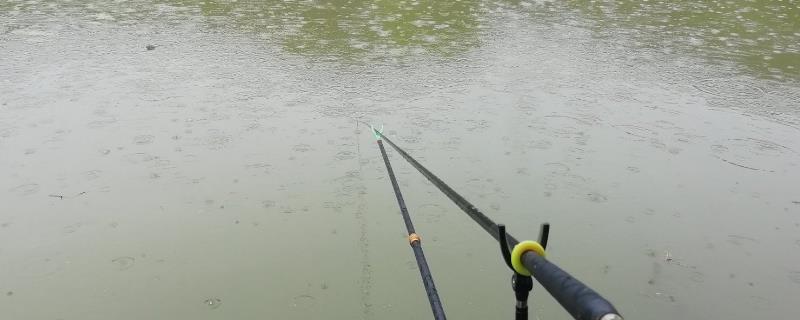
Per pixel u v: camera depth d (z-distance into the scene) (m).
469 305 2.87
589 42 7.11
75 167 4.06
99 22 7.61
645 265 3.18
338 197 3.78
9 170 4.00
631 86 5.69
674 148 4.45
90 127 4.66
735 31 7.60
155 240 3.33
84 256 3.19
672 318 2.80
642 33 7.50
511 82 5.77
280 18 8.02
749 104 5.27
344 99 5.32
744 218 3.58
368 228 3.47
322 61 6.32
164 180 3.94
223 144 4.44
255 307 2.85
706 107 5.20
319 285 3.00
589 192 3.86
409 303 2.88
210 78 5.77
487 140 4.56
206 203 3.70
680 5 8.99
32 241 3.30
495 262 3.19
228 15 8.13
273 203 3.71
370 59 6.41
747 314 2.83
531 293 2.96
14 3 8.47
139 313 2.80
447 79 5.85
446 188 1.75
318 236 3.39
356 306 2.86
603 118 4.97
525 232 3.41
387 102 5.27
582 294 0.69
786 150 4.40
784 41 7.17
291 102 5.24
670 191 3.88
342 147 4.43
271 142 4.49
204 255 3.22
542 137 4.61
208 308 2.84
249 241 3.34
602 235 3.43
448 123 4.85
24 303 2.85
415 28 7.63
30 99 5.14
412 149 4.41
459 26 7.76
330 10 8.52
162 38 7.03
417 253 1.66
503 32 7.50
